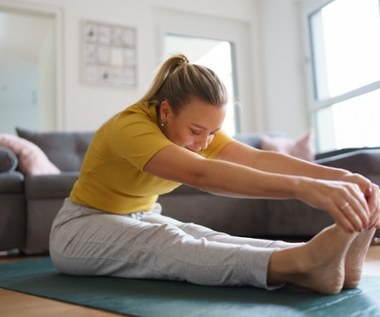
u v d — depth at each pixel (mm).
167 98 1024
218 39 4152
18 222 2223
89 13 3586
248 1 4238
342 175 947
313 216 2262
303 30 3809
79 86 3494
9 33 4863
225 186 814
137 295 947
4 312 898
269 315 742
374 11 3094
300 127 3787
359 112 3232
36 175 2221
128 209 1248
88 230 1168
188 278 992
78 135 3039
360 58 3230
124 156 970
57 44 3480
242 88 4199
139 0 3775
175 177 862
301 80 3826
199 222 2467
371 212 807
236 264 907
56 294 1029
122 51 3670
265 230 2605
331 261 809
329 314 739
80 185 1246
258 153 1139
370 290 912
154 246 1042
